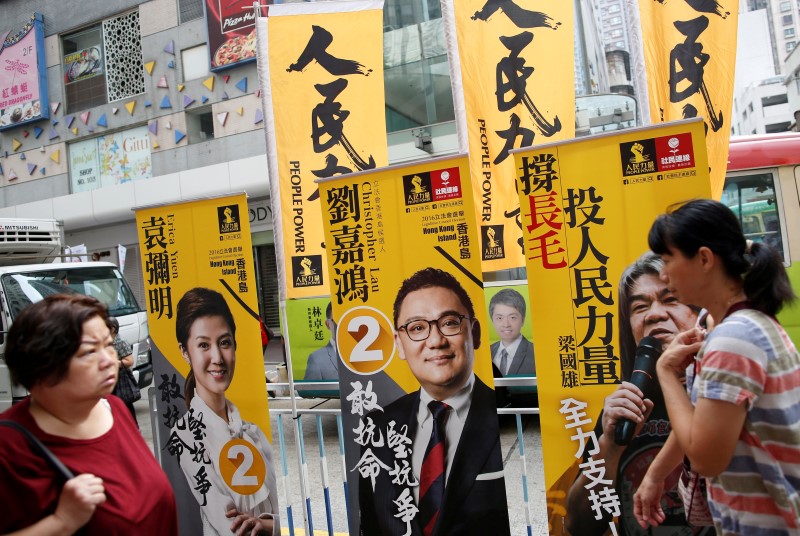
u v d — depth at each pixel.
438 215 2.76
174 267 3.29
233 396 3.21
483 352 2.73
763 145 4.80
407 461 2.85
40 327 1.55
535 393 5.88
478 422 2.74
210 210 3.21
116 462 1.66
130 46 14.45
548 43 3.73
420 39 10.38
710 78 3.44
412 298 2.82
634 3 3.54
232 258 3.19
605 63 22.94
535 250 2.57
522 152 2.55
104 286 8.27
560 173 2.51
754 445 1.53
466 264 2.73
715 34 3.43
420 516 2.83
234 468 3.21
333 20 4.07
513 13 3.77
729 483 1.58
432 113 10.40
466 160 2.71
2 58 15.59
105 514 1.56
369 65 4.06
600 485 2.54
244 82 13.05
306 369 5.71
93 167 14.95
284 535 3.95
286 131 4.10
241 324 3.19
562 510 2.60
